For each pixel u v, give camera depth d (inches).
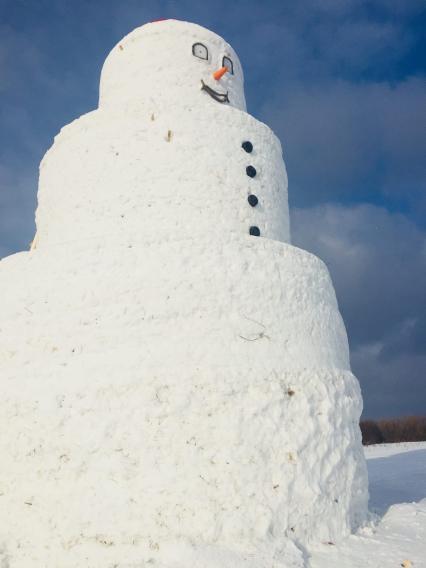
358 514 278.2
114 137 322.7
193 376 247.4
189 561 210.8
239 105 407.5
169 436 237.1
